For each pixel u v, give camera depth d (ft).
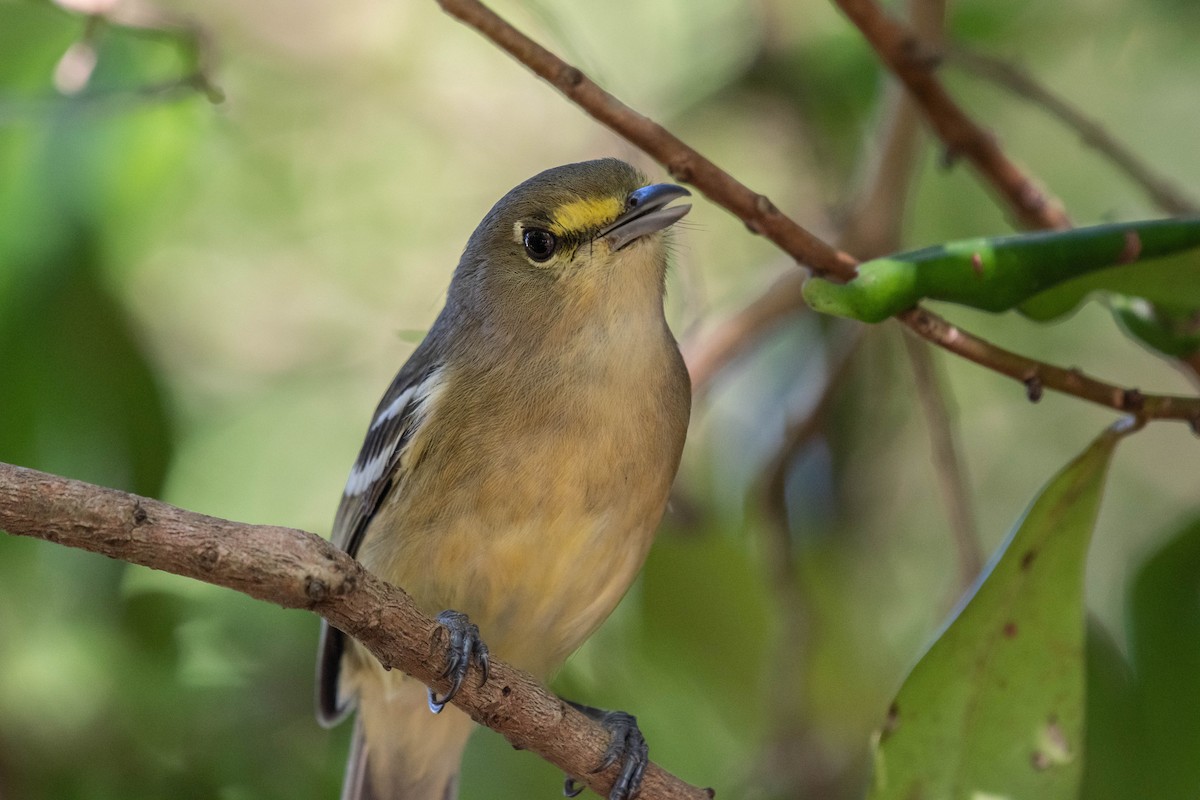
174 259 41.70
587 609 26.99
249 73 43.09
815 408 33.73
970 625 23.26
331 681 30.19
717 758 35.45
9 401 34.24
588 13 43.52
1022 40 39.75
